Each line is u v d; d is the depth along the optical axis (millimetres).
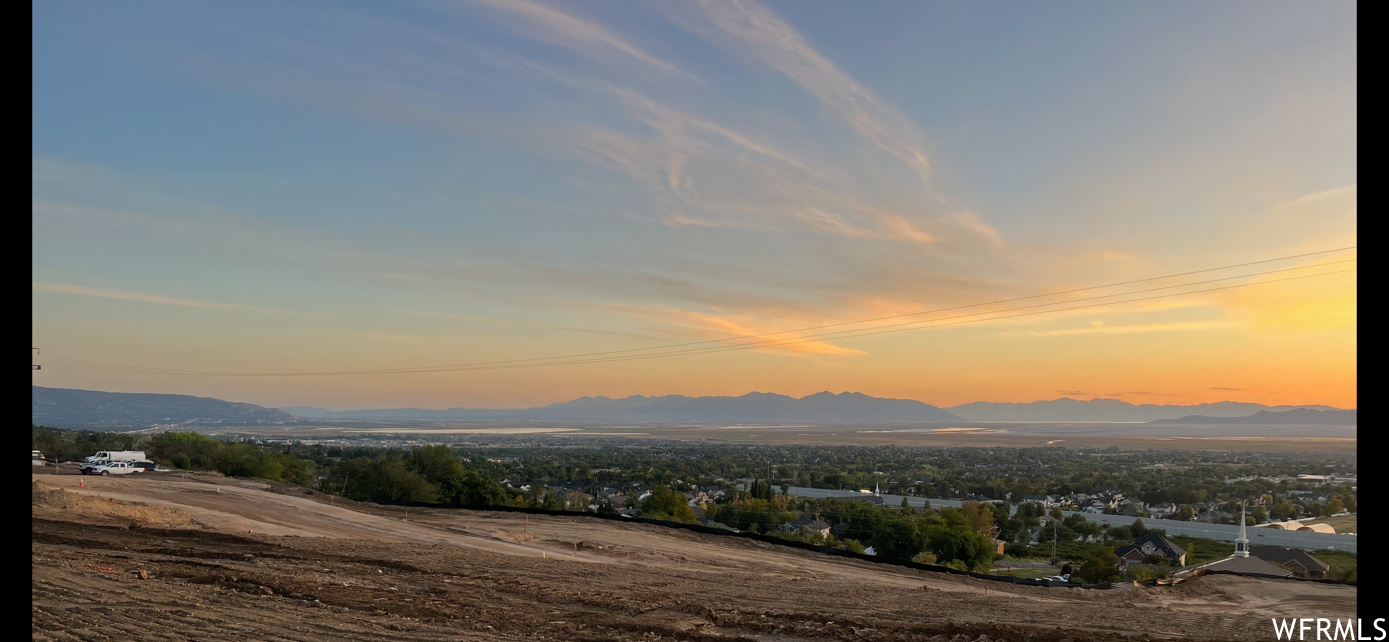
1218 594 42375
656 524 64500
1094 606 38031
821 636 23906
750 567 48875
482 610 24359
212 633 18156
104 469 71875
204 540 37125
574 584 32688
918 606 33656
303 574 28609
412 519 60469
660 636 22688
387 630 20094
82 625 17781
